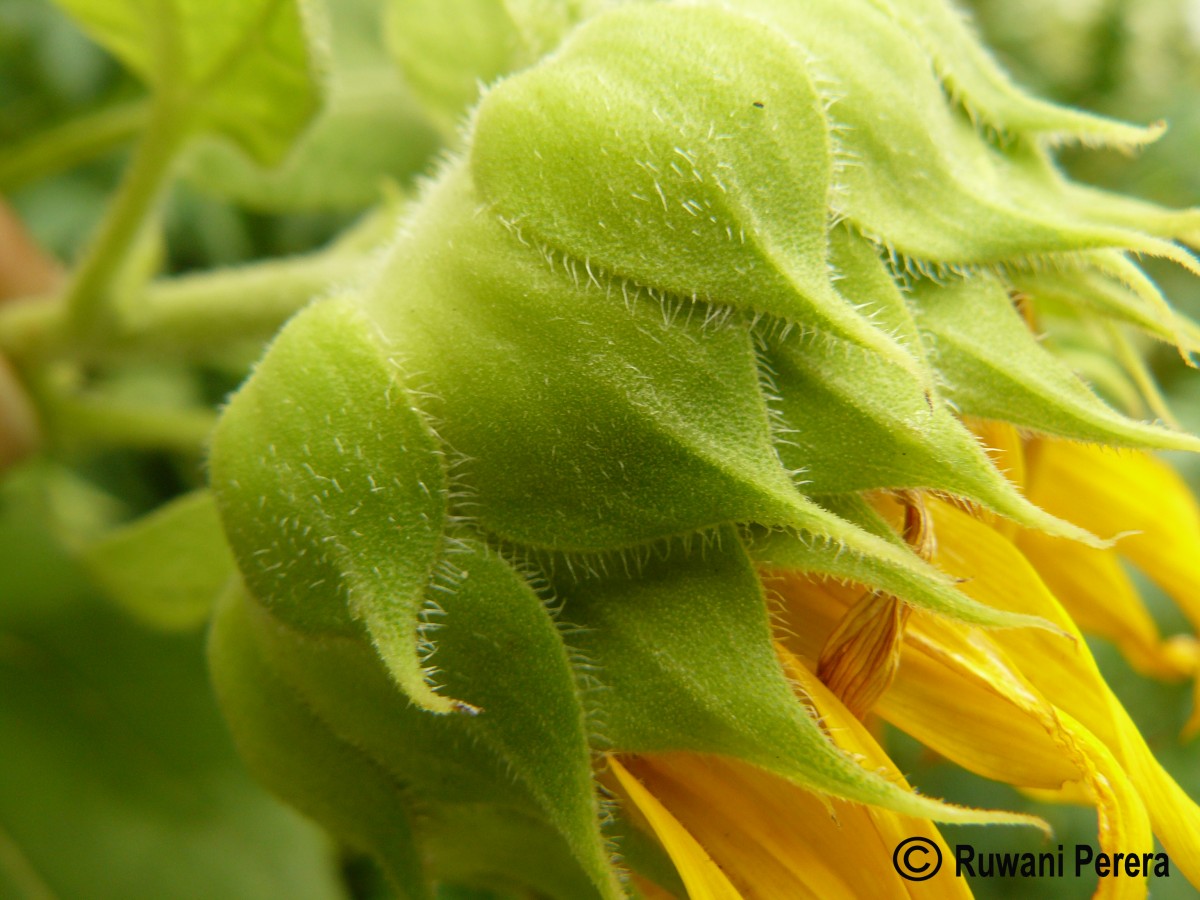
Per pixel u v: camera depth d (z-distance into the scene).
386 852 0.13
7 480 0.19
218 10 0.15
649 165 0.11
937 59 0.13
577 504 0.12
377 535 0.12
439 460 0.12
